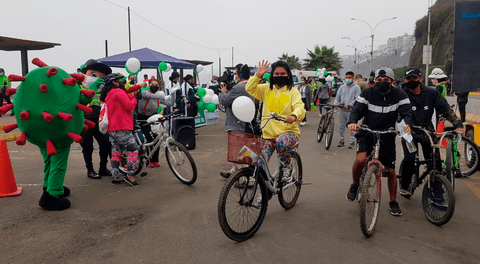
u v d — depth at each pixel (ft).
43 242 12.27
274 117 12.64
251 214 13.93
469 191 17.51
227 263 10.75
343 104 28.07
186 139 28.19
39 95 14.55
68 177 20.62
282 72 13.69
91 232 13.05
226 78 20.53
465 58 24.26
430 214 13.97
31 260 11.04
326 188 18.24
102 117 17.76
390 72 13.26
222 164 23.48
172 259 11.02
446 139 14.99
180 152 18.99
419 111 15.35
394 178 14.56
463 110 40.04
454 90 24.68
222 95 18.76
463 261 10.84
